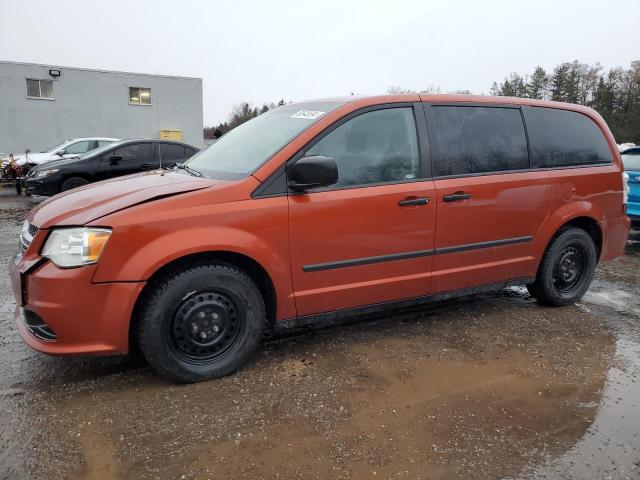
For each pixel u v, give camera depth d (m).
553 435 2.62
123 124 29.25
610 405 2.93
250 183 3.11
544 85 60.56
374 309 3.68
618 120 51.88
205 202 2.98
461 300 4.76
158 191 3.01
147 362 3.13
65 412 2.74
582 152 4.57
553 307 4.60
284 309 3.30
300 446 2.49
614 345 3.79
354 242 3.41
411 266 3.68
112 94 28.67
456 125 3.88
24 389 2.99
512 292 5.06
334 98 3.82
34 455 2.38
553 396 3.02
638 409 2.89
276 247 3.16
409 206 3.56
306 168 3.05
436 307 4.54
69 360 3.38
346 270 3.43
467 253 3.90
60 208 3.02
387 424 2.69
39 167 11.14
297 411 2.79
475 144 3.94
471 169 3.89
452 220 3.77
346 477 2.27
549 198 4.27
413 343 3.73
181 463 2.34
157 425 2.64
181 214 2.91
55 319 2.76
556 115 4.46
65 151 14.85
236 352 3.19
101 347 2.83
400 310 4.44
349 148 3.44
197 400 2.89
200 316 3.05
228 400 2.90
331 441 2.53
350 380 3.16
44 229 2.86
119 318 2.81
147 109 29.80
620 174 4.79
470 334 3.93
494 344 3.74
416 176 3.65
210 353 3.14
